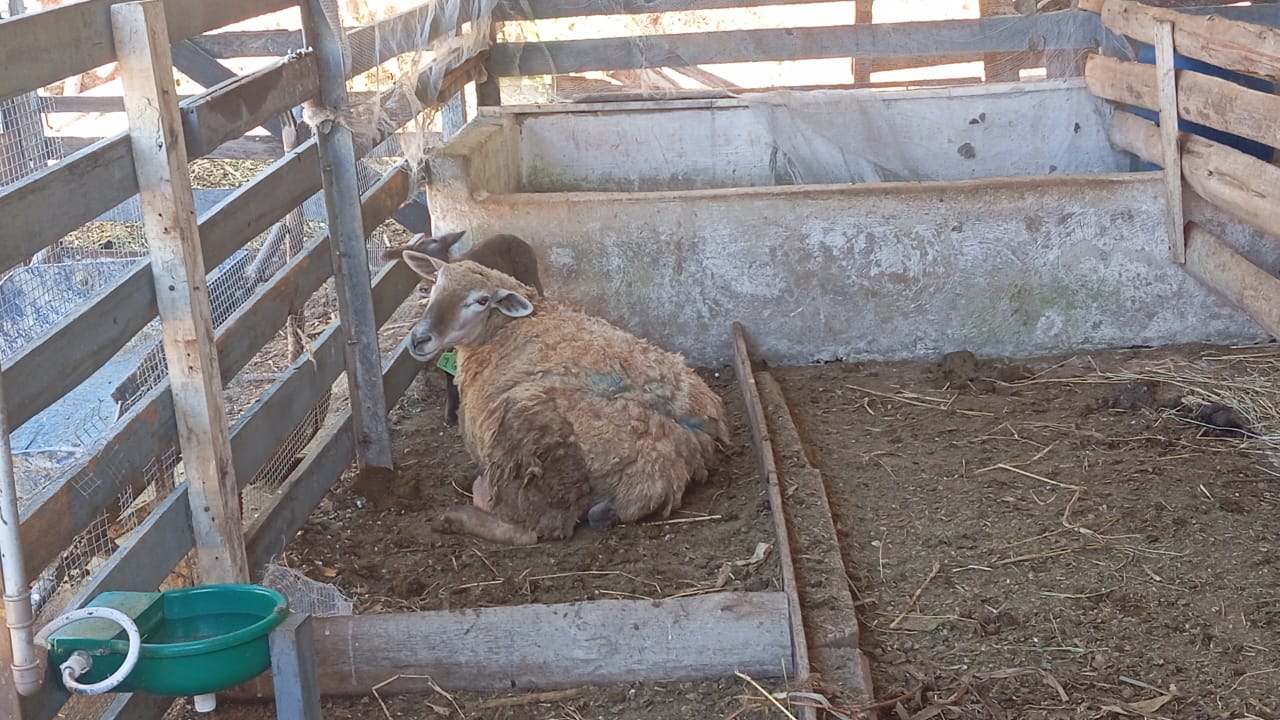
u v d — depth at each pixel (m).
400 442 5.53
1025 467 4.97
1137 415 5.45
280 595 2.74
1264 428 5.25
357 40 5.19
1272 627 3.74
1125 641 3.70
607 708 3.41
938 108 7.37
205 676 2.54
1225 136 6.30
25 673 2.44
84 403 4.23
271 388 4.30
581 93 8.25
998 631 3.77
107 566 3.11
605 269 6.23
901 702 3.38
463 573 4.22
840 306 6.27
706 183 7.58
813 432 5.43
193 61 8.06
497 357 4.54
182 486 3.57
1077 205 6.11
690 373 4.90
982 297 6.24
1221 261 5.81
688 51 8.15
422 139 6.04
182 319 3.37
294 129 5.56
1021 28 7.91
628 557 4.27
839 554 4.08
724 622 3.50
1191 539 4.31
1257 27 5.37
